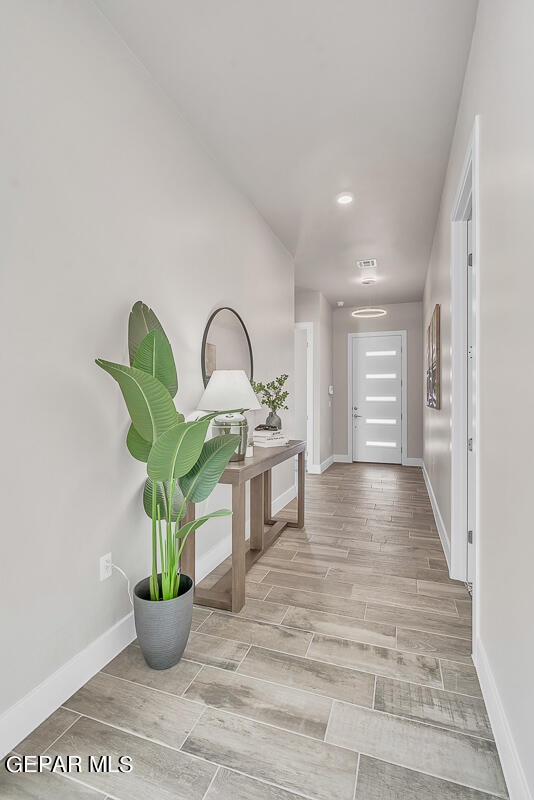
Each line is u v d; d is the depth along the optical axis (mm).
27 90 1364
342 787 1163
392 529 3424
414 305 6672
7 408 1297
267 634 1915
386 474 5883
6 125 1293
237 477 2125
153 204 2033
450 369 2613
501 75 1321
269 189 3055
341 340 7020
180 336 2279
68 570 1529
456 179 2328
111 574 1749
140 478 1940
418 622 2020
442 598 2260
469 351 2482
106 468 1722
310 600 2234
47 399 1442
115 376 1458
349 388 6977
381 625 1992
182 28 1749
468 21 1705
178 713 1433
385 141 2508
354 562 2742
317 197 3176
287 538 3201
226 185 2834
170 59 1916
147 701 1488
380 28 1740
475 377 1737
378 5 1636
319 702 1485
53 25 1464
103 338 1700
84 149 1602
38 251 1404
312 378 5973
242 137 2473
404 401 6719
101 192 1690
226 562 2752
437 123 2338
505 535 1280
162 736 1335
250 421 3334
